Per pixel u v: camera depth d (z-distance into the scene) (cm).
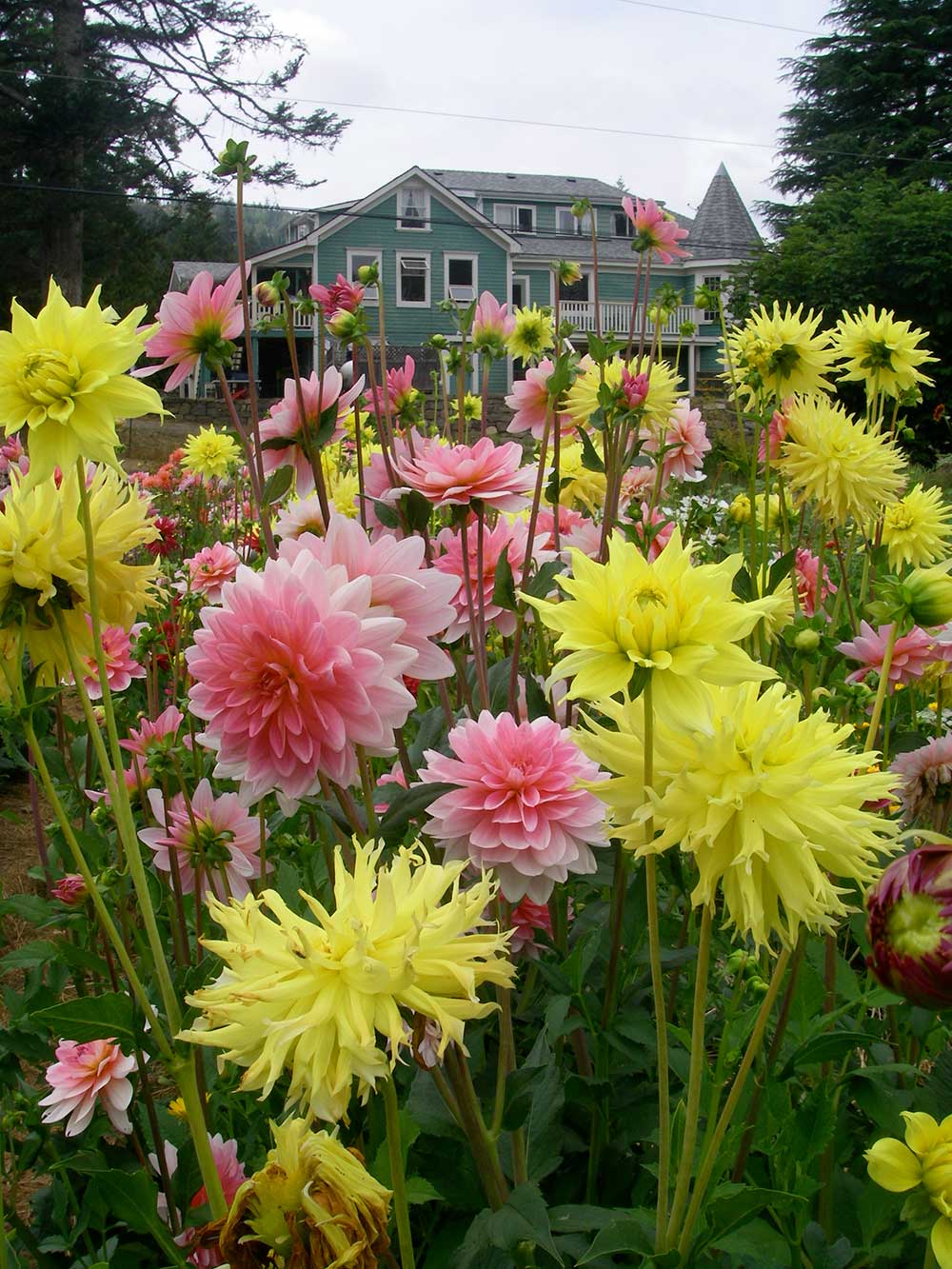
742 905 116
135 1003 165
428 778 175
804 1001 170
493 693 241
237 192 219
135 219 3105
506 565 211
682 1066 167
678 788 113
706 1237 136
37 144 2683
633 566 115
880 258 2203
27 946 215
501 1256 159
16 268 3041
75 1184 213
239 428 220
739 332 321
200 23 2759
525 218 3778
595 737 119
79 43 2722
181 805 242
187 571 388
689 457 364
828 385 311
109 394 145
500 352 314
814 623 189
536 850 170
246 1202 106
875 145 3994
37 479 143
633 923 205
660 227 316
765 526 285
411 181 3281
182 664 339
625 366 300
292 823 271
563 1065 197
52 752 308
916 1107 170
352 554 165
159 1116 222
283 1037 102
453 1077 149
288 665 142
